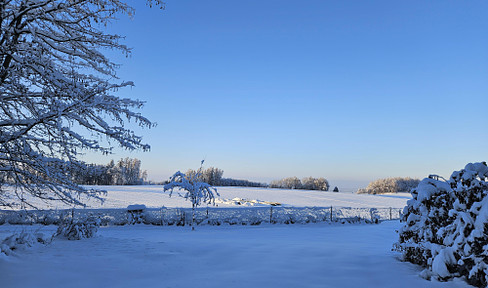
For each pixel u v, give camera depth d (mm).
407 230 8031
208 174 118125
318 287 5785
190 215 23734
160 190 66500
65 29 9047
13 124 8250
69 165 9250
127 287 5730
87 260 7527
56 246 9484
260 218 26047
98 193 10141
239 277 6375
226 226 23219
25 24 8367
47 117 8094
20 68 8281
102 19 9016
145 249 9227
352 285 5949
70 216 21641
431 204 7523
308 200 58375
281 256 8219
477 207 6262
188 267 7273
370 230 19344
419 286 5973
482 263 5820
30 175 9039
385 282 6168
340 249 9344
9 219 20203
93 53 9625
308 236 15000
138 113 9109
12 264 6695
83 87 8586
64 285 5797
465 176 6742
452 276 6230
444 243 6766
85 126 8578
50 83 8617
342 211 29891
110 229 20141
